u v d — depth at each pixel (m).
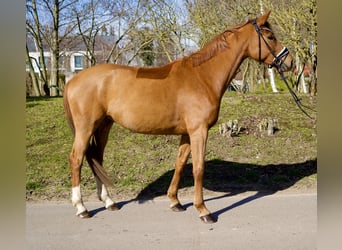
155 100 3.85
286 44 10.62
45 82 14.01
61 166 5.50
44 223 3.89
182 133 4.04
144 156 5.87
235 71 4.09
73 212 4.23
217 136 6.54
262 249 3.24
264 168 5.57
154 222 3.93
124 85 3.91
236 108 7.90
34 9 13.58
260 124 6.79
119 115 3.94
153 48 16.92
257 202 4.52
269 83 18.23
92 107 3.91
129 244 3.36
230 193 4.89
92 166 4.23
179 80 3.91
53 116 7.25
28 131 6.55
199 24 12.13
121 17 15.20
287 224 3.81
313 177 5.27
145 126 3.94
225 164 5.68
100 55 19.59
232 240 3.44
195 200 3.95
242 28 4.10
